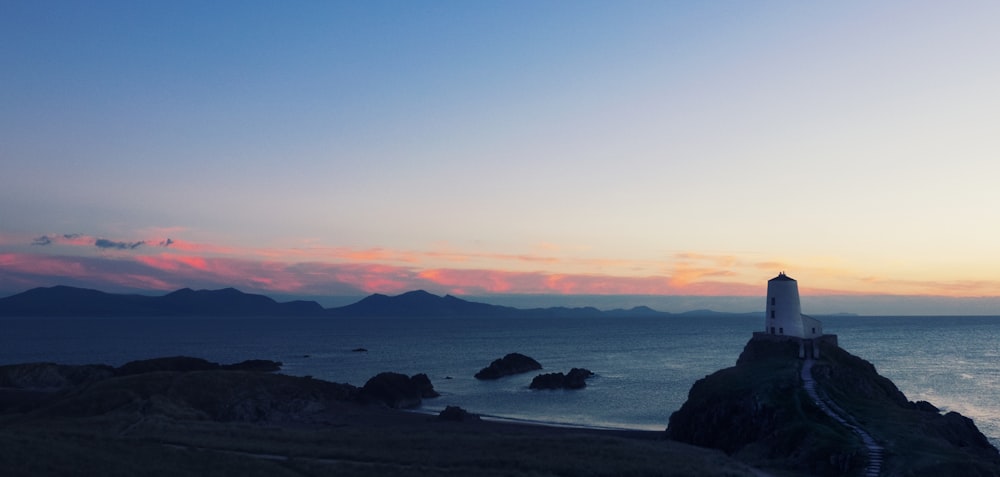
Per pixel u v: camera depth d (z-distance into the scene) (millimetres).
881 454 53562
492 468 48375
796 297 104812
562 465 49156
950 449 55344
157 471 43250
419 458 51500
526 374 169500
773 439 65312
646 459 52312
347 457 51906
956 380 146250
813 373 85875
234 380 102875
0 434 53281
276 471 45031
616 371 174625
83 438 54125
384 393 115125
